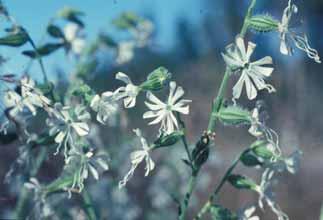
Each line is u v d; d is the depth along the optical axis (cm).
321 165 85
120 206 58
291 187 85
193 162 31
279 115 80
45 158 38
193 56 122
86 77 44
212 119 30
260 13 31
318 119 79
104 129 54
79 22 42
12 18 34
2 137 33
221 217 32
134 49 58
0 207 45
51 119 30
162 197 68
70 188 32
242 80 29
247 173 77
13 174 44
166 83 29
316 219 84
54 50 36
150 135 62
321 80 103
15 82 31
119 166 56
